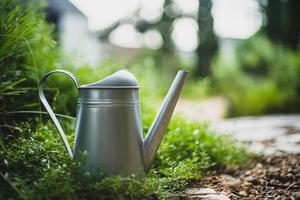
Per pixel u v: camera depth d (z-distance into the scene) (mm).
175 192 912
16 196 770
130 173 837
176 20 8039
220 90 4852
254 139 1719
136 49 8977
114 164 827
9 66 1099
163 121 899
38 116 1211
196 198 879
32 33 1134
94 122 832
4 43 996
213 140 1362
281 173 1141
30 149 929
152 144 885
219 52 6895
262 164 1300
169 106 908
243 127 2117
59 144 985
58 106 1300
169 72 6883
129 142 840
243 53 5309
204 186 1005
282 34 5234
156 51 7809
